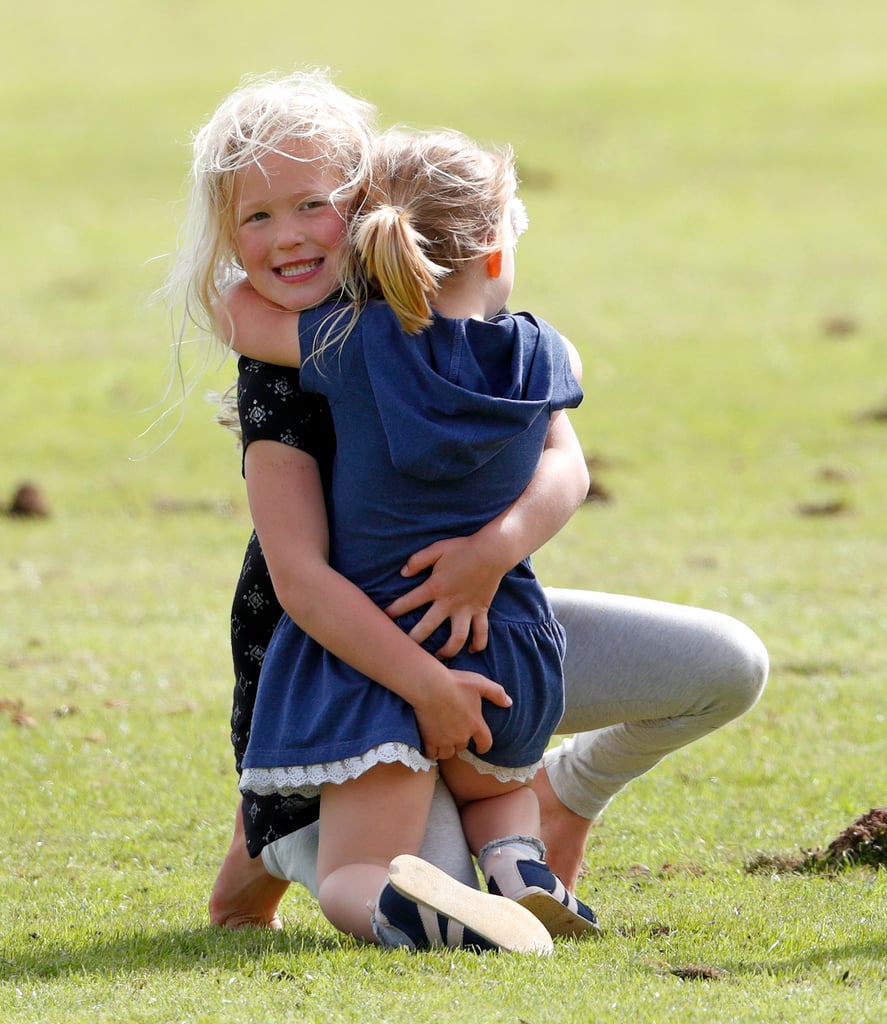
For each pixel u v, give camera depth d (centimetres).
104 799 1945
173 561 4088
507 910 1138
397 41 15600
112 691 2616
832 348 7119
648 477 5219
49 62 15050
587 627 1317
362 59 14925
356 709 1167
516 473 1217
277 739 1188
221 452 5706
